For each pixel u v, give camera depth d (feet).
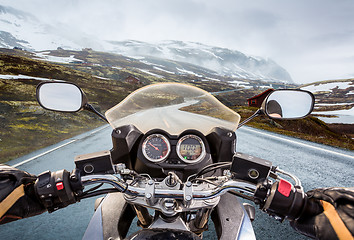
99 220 6.10
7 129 46.37
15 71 194.90
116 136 6.29
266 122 104.99
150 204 4.36
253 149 29.50
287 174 4.78
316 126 126.82
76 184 4.39
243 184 4.52
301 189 4.00
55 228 10.23
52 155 24.22
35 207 4.20
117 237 5.61
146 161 5.98
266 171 4.54
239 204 6.91
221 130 6.59
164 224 4.33
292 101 6.88
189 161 5.97
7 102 69.92
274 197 3.89
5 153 26.03
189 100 8.19
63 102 6.59
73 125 63.41
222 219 6.28
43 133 48.19
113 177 4.69
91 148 27.84
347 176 18.86
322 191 3.86
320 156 26.61
